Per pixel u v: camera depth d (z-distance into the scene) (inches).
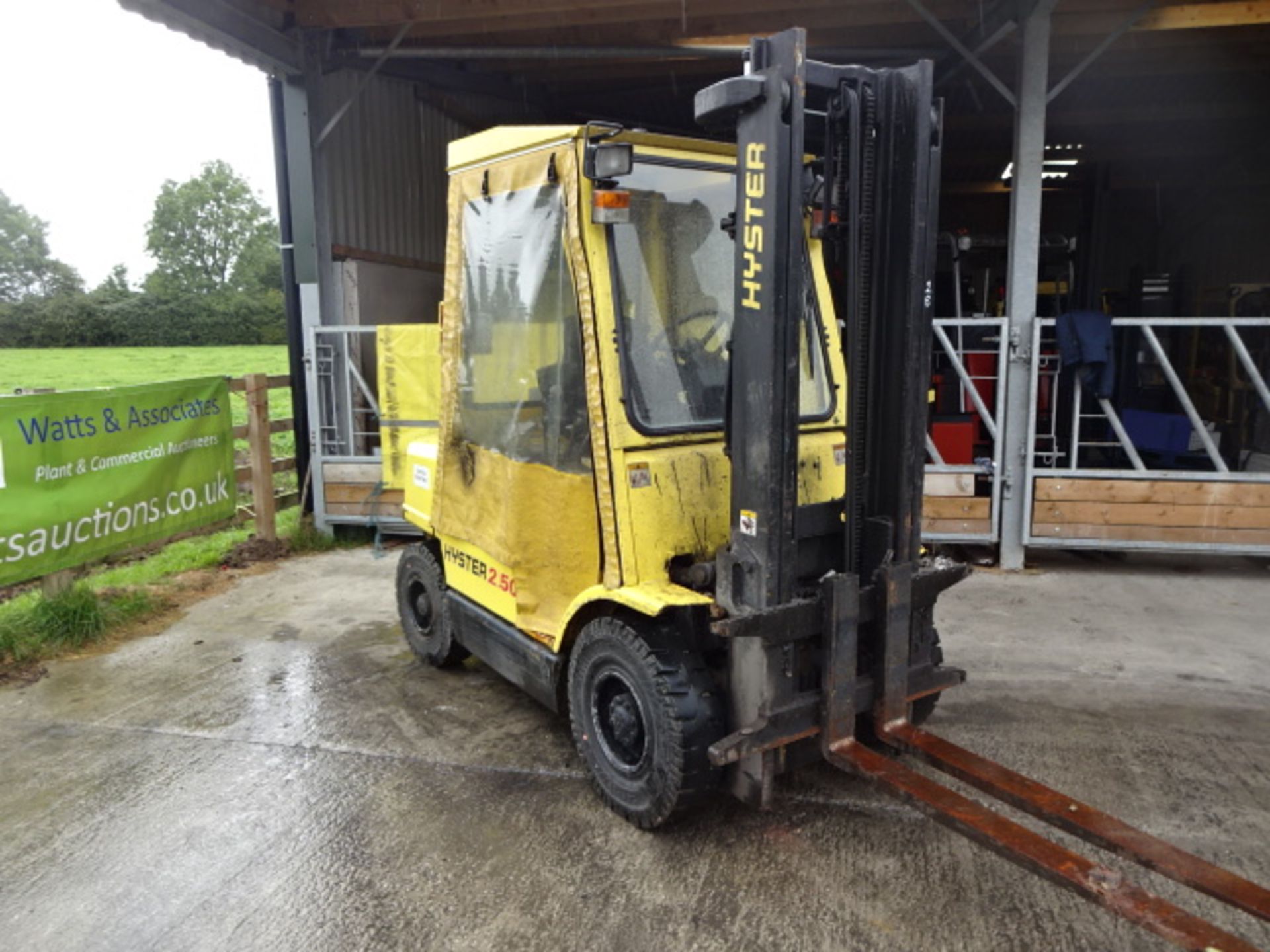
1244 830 122.5
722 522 125.2
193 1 238.2
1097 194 494.9
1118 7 267.1
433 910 109.3
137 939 105.7
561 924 106.0
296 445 316.2
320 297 297.9
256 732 159.2
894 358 114.7
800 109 100.2
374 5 270.5
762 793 110.8
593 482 121.8
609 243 118.2
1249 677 174.7
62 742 156.6
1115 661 183.2
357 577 260.5
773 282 102.6
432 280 382.6
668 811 116.1
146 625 220.4
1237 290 327.6
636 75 388.8
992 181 576.7
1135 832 91.8
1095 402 313.0
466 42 324.5
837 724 112.4
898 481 115.3
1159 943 100.5
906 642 117.3
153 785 141.3
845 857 117.7
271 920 108.5
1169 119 412.2
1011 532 248.8
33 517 205.3
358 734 157.2
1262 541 236.8
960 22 295.0
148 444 240.2
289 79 289.3
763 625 105.6
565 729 157.6
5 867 120.3
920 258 110.7
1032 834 90.7
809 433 133.1
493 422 142.9
